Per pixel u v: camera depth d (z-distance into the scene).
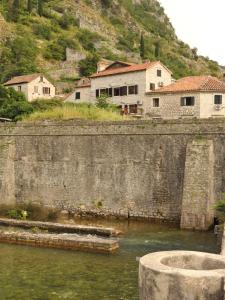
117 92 61.25
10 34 126.88
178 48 181.12
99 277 21.50
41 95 85.50
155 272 9.33
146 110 56.12
